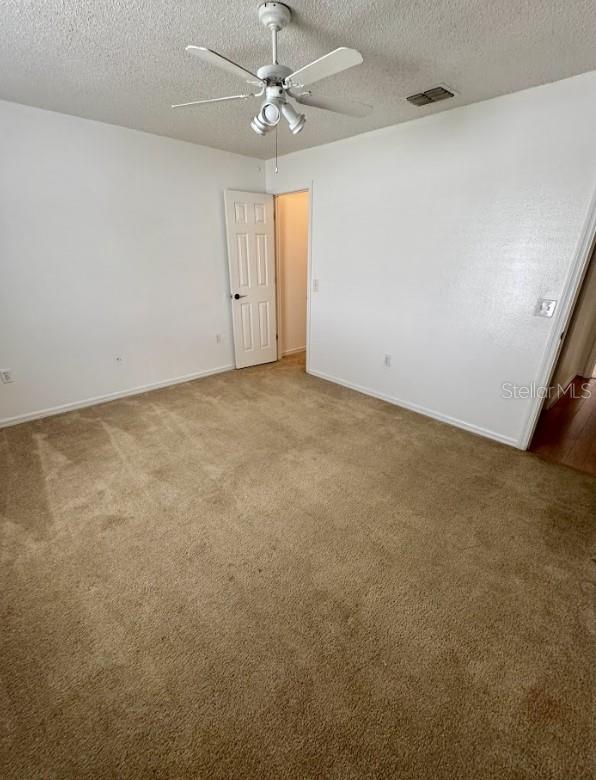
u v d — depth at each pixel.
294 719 1.15
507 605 1.52
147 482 2.30
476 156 2.48
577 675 1.27
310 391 3.81
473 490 2.25
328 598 1.55
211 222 3.79
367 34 1.67
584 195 2.10
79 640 1.38
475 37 1.68
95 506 2.08
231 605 1.52
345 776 1.03
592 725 1.14
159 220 3.43
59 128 2.73
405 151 2.84
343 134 3.10
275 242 4.34
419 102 2.39
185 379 4.07
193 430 2.97
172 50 1.83
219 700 1.20
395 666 1.30
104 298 3.28
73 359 3.23
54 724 1.14
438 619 1.46
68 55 1.87
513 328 2.57
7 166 2.59
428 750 1.08
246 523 1.97
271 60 1.93
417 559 1.75
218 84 2.21
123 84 2.21
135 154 3.13
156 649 1.35
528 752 1.08
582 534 1.90
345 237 3.49
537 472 2.44
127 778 1.02
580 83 2.00
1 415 2.96
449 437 2.89
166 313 3.72
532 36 1.66
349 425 3.08
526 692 1.22
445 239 2.78
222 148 3.59
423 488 2.26
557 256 2.27
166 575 1.65
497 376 2.73
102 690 1.22
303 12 1.51
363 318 3.56
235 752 1.08
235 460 2.55
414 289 3.08
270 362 4.75
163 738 1.11
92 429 2.97
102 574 1.65
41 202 2.78
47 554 1.75
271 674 1.27
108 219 3.13
